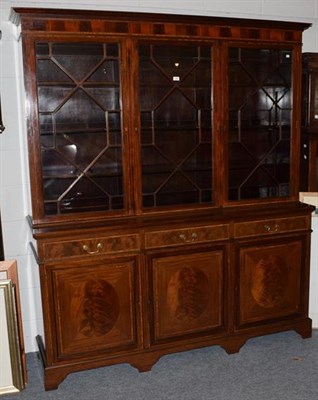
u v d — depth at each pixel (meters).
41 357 2.71
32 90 2.39
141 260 2.60
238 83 2.81
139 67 2.55
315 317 3.18
